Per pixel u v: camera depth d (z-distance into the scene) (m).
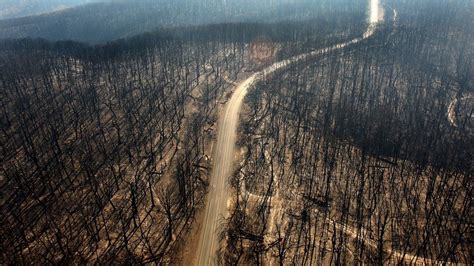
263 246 108.62
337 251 105.38
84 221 116.44
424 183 135.00
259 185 132.75
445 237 111.88
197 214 120.62
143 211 121.38
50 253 106.12
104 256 105.69
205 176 136.88
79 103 184.75
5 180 135.25
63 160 144.75
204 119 173.25
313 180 134.50
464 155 149.75
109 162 144.38
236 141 157.50
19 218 119.12
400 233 113.62
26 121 168.50
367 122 167.75
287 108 182.25
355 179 134.88
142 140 157.25
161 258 105.62
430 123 172.12
